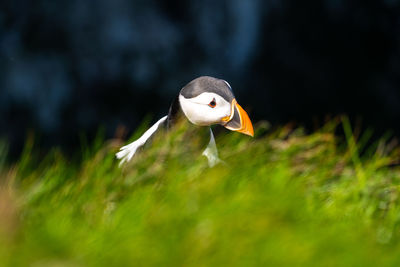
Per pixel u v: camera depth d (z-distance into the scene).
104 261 4.78
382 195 7.05
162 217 5.30
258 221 5.20
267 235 5.05
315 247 5.09
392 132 23.50
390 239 6.23
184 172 6.21
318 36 23.20
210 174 6.01
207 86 7.22
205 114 7.16
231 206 5.38
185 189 5.71
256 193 5.71
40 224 5.31
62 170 6.53
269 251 4.89
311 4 22.97
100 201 5.89
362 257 5.17
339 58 23.48
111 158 6.72
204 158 6.73
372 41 23.48
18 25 20.56
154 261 4.80
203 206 5.46
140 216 5.33
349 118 23.55
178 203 5.51
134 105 21.44
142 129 7.43
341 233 5.51
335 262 5.02
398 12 23.34
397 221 6.60
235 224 5.16
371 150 7.75
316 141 7.38
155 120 21.45
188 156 6.62
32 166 6.83
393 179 7.27
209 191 5.68
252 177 6.20
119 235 5.06
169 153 6.48
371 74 23.66
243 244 4.93
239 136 7.18
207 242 4.97
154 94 21.47
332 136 7.32
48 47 20.75
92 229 5.38
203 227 5.16
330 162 7.09
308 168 6.90
